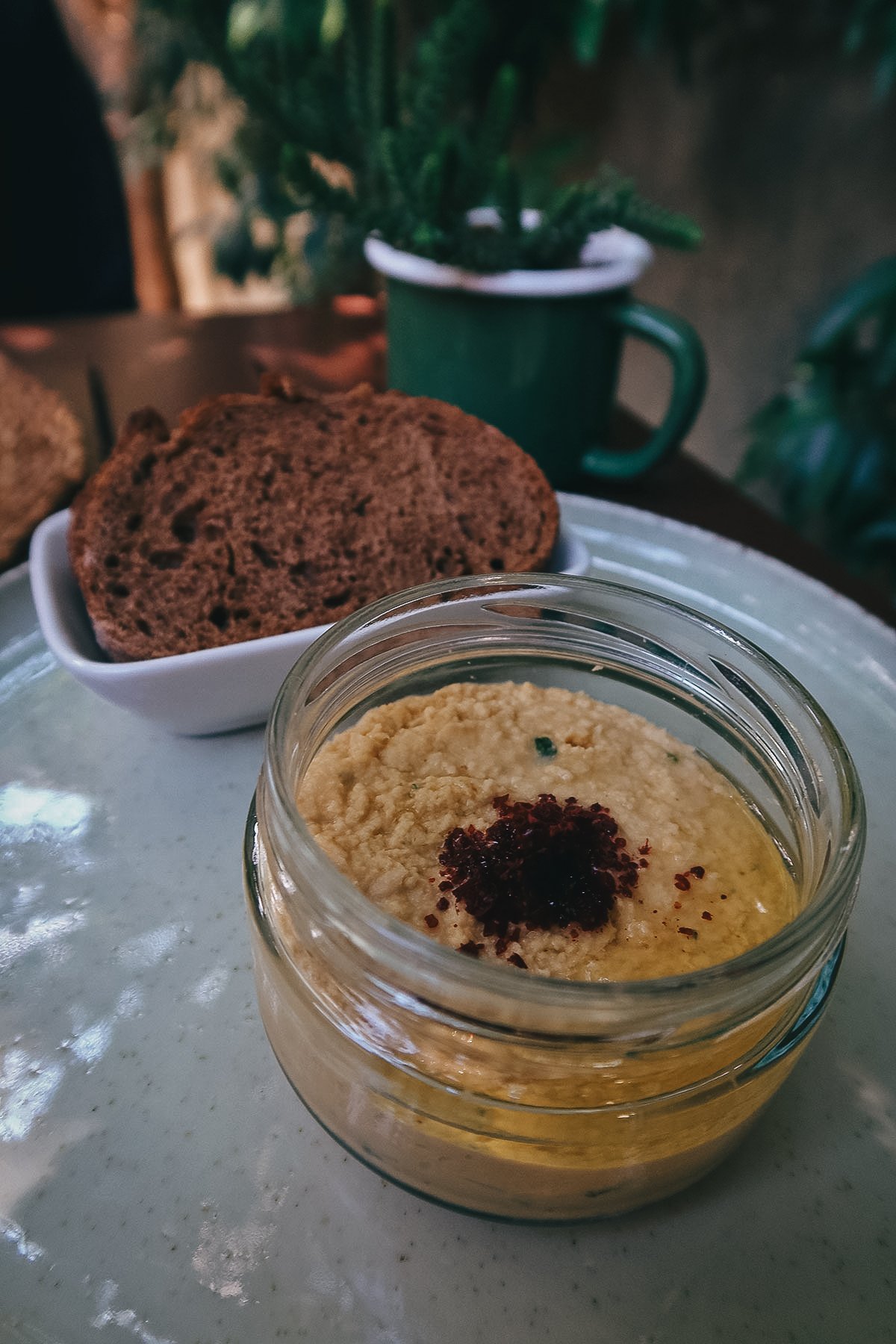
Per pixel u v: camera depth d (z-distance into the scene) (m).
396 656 0.16
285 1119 0.14
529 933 0.13
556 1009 0.10
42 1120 0.13
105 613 0.18
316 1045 0.12
